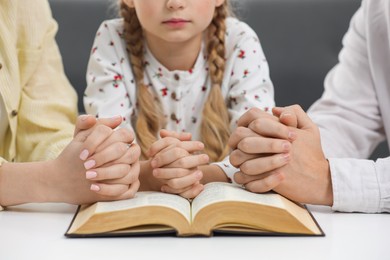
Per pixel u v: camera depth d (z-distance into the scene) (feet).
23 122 4.76
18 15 4.75
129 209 2.96
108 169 3.28
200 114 5.12
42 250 2.77
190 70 5.06
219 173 3.98
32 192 3.44
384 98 5.10
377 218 3.34
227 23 5.30
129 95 5.04
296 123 3.59
